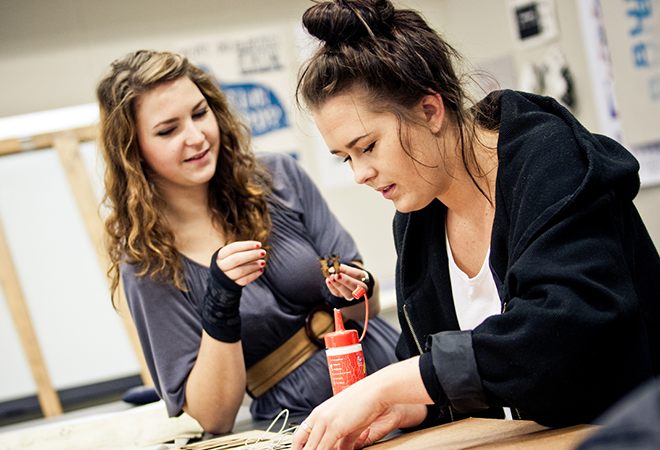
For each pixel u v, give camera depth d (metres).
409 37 0.93
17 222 3.43
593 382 0.76
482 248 1.07
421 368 0.81
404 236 1.16
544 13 3.48
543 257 0.78
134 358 3.51
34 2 3.44
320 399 1.39
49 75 3.45
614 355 0.77
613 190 0.82
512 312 0.78
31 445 1.62
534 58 3.57
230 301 1.28
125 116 1.38
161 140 1.38
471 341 0.80
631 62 3.23
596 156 0.82
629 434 0.31
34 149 3.43
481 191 1.00
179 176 1.41
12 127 3.39
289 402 1.42
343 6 0.93
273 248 1.50
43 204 3.45
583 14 3.37
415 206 0.96
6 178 3.41
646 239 0.90
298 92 0.99
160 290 1.41
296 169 1.65
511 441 0.78
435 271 1.12
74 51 3.47
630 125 3.26
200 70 1.51
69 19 3.47
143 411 1.65
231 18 3.63
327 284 1.25
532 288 0.78
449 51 0.99
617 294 0.76
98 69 3.49
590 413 0.77
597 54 3.36
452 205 1.06
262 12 3.65
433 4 3.79
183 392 1.37
